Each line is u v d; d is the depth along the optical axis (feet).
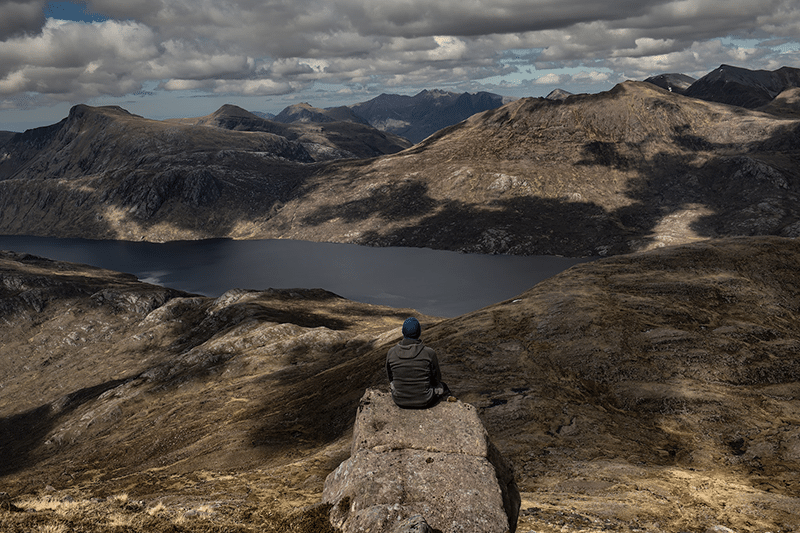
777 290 182.50
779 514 63.52
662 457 99.45
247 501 61.26
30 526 34.37
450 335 179.93
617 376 135.03
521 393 127.54
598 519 57.67
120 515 40.11
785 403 118.32
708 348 142.31
